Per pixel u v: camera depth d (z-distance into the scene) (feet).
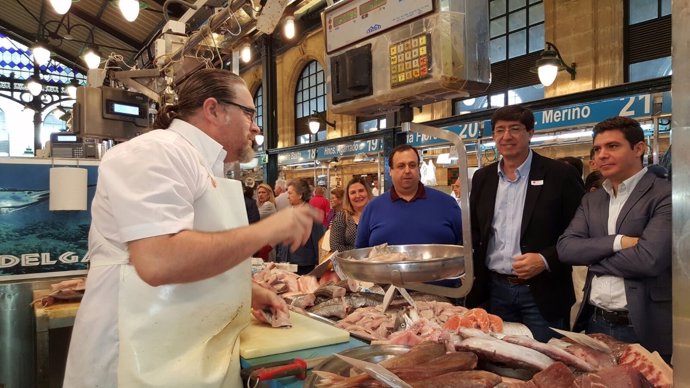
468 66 5.04
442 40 4.88
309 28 41.11
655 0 21.91
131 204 3.89
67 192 9.50
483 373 3.56
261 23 8.98
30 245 9.61
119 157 4.16
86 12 47.32
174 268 3.81
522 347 3.91
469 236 4.87
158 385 4.22
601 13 23.31
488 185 8.83
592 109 16.93
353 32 5.85
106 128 13.28
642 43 22.43
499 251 8.55
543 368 3.70
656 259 6.46
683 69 2.09
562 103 18.02
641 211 6.93
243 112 5.06
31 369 9.64
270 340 5.36
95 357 4.61
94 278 4.65
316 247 16.44
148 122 14.10
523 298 8.26
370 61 5.67
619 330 7.15
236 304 4.83
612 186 7.54
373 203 9.75
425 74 5.00
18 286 9.48
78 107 13.02
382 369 3.42
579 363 3.84
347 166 32.63
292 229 4.25
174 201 4.04
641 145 7.27
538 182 8.30
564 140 18.84
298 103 45.32
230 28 10.43
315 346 5.43
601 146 7.33
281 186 31.04
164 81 13.05
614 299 7.13
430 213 9.12
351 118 39.09
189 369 4.31
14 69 64.03
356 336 5.90
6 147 64.18
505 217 8.54
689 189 2.11
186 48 11.46
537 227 8.20
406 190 9.32
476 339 4.04
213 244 3.89
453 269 4.81
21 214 9.51
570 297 8.43
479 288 8.79
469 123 20.95
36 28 55.98
